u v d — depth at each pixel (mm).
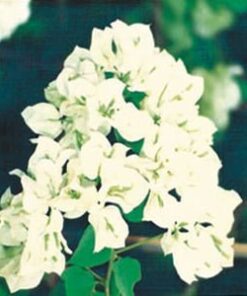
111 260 658
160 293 1044
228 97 1103
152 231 1030
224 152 1107
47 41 1099
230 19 1112
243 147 1104
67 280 655
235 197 668
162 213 648
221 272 1072
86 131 651
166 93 661
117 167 639
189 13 1104
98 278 663
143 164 647
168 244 661
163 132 650
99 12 1100
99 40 674
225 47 1140
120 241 639
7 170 1057
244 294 1077
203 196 656
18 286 648
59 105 671
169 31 1099
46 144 659
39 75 1096
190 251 661
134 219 658
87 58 688
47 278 866
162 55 672
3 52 1092
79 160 645
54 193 646
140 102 664
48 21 1095
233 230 1089
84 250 656
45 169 646
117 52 670
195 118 666
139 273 660
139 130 647
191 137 662
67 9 1094
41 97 1096
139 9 1099
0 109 1081
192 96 666
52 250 639
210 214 664
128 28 675
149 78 661
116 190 644
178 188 654
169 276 1051
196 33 1105
